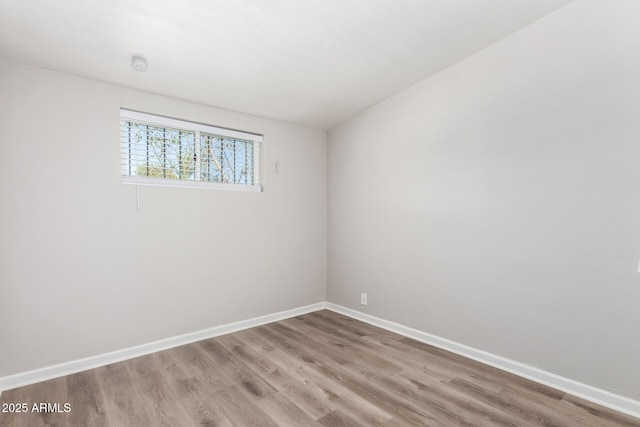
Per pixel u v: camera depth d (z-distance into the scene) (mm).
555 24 2104
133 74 2389
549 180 2145
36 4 1685
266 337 3000
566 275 2082
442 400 1993
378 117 3279
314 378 2256
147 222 2641
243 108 3127
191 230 2877
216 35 2059
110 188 2471
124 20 1854
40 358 2211
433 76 2799
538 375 2203
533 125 2211
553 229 2133
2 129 2078
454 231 2666
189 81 2561
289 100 3049
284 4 1858
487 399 2002
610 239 1918
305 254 3746
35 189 2186
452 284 2688
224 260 3084
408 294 3031
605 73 1921
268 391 2092
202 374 2307
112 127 2484
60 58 2133
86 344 2379
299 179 3674
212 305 3012
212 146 3117
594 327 1980
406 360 2531
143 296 2627
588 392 1996
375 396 2037
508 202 2342
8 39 1917
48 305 2234
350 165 3609
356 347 2781
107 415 1842
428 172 2850
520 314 2289
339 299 3785
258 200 3326
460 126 2617
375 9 1965
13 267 2117
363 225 3467
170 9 1805
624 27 1857
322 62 2490
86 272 2377
